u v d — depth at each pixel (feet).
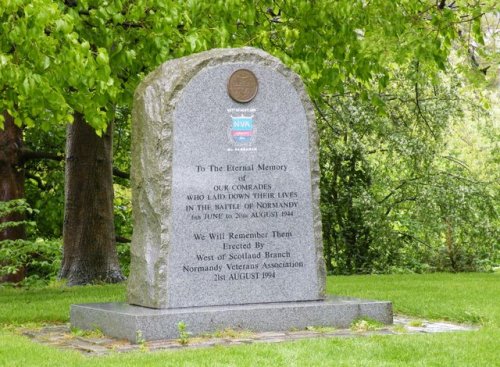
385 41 47.73
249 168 33.91
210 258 33.17
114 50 48.70
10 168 70.03
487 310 35.78
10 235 68.18
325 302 33.45
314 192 34.65
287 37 54.49
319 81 57.57
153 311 31.30
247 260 33.63
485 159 82.12
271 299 33.78
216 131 33.60
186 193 33.06
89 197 61.67
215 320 30.91
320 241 34.55
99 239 61.62
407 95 74.08
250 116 34.06
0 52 40.60
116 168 78.89
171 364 23.85
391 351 25.62
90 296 46.47
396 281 53.47
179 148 33.14
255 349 26.02
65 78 42.70
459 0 50.44
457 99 74.79
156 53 46.52
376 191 77.41
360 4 52.44
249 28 55.11
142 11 45.62
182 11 46.47
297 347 26.37
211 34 47.73
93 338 31.27
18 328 35.32
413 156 72.95
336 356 24.93
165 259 32.63
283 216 34.19
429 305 38.22
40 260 74.84
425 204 72.18
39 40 40.09
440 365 23.68
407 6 55.06
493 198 73.97
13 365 24.45
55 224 83.97
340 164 75.41
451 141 86.74
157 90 33.60
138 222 34.01
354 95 73.05
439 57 53.62
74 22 43.27
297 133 34.63
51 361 25.05
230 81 33.86
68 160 62.39
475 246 72.54
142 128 33.88
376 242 73.46
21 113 54.29
